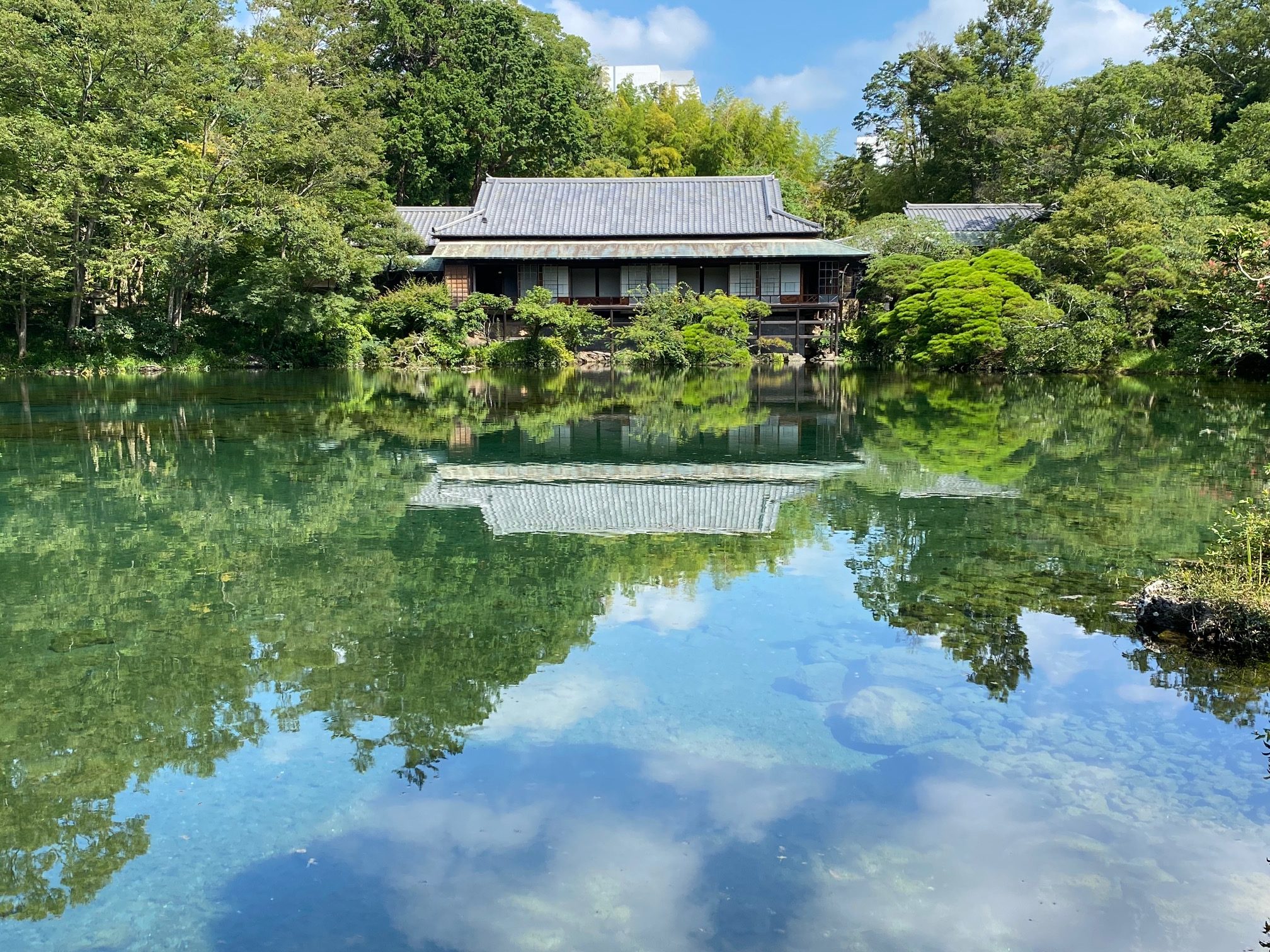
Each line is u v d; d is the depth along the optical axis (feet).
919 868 9.25
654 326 90.43
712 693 13.48
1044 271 87.25
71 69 71.51
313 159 86.84
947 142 134.21
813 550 21.63
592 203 104.68
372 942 8.18
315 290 87.66
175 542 22.77
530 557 21.27
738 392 64.13
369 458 35.40
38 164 68.13
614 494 28.27
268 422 46.55
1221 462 33.09
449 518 25.44
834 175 156.56
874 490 28.53
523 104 125.90
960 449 36.88
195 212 76.28
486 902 8.73
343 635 16.21
